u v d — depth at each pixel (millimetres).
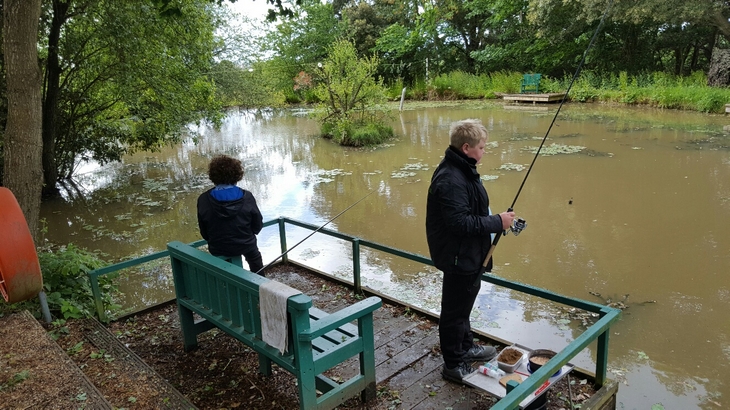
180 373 3338
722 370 3867
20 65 4387
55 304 4113
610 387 2963
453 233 2592
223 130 19953
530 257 6129
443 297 2891
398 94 28406
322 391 2947
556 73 26453
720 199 7980
